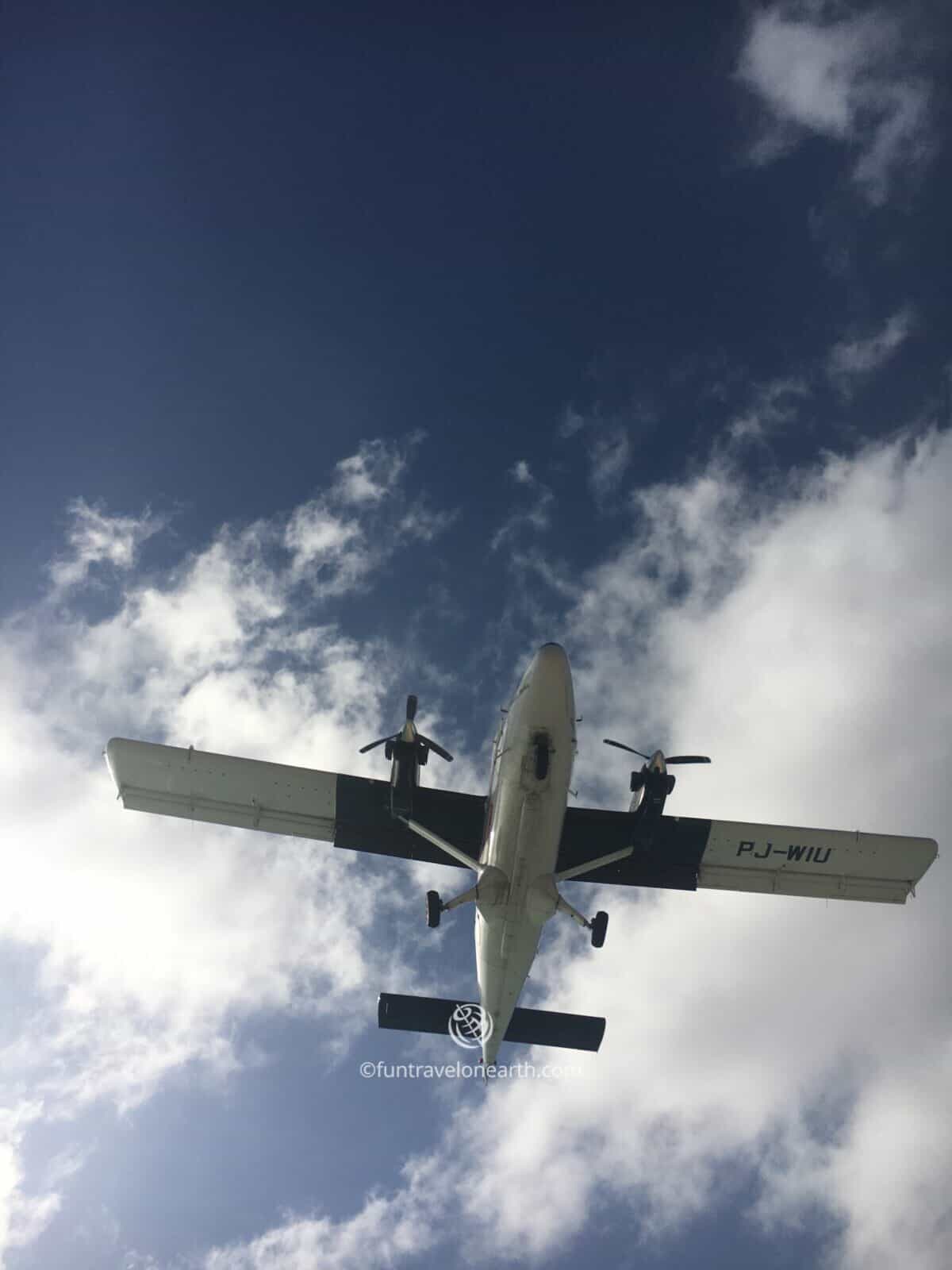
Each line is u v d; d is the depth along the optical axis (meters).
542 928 17.23
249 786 18.88
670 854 19.45
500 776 16.69
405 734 17.83
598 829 19.31
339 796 18.89
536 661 16.45
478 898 16.52
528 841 16.38
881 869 19.36
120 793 19.12
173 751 18.62
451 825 19.06
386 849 19.31
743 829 19.12
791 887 19.72
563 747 16.12
